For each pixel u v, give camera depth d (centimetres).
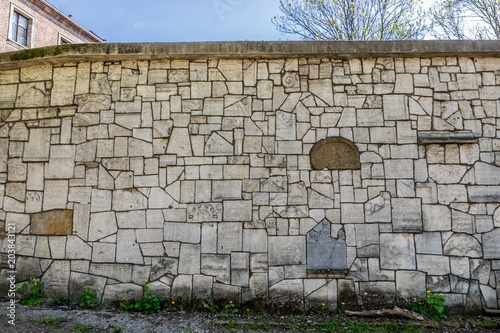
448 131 470
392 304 444
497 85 478
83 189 479
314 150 471
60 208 479
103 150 482
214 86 487
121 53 475
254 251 457
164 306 452
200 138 478
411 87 480
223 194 467
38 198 483
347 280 449
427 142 461
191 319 425
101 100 492
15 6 1356
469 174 462
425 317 430
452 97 477
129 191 474
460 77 481
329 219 459
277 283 451
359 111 478
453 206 457
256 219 461
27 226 480
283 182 467
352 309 443
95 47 478
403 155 468
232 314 439
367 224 457
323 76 487
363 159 468
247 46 475
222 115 481
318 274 450
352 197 462
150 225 467
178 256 461
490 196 457
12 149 495
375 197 461
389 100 479
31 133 495
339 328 409
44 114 497
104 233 470
